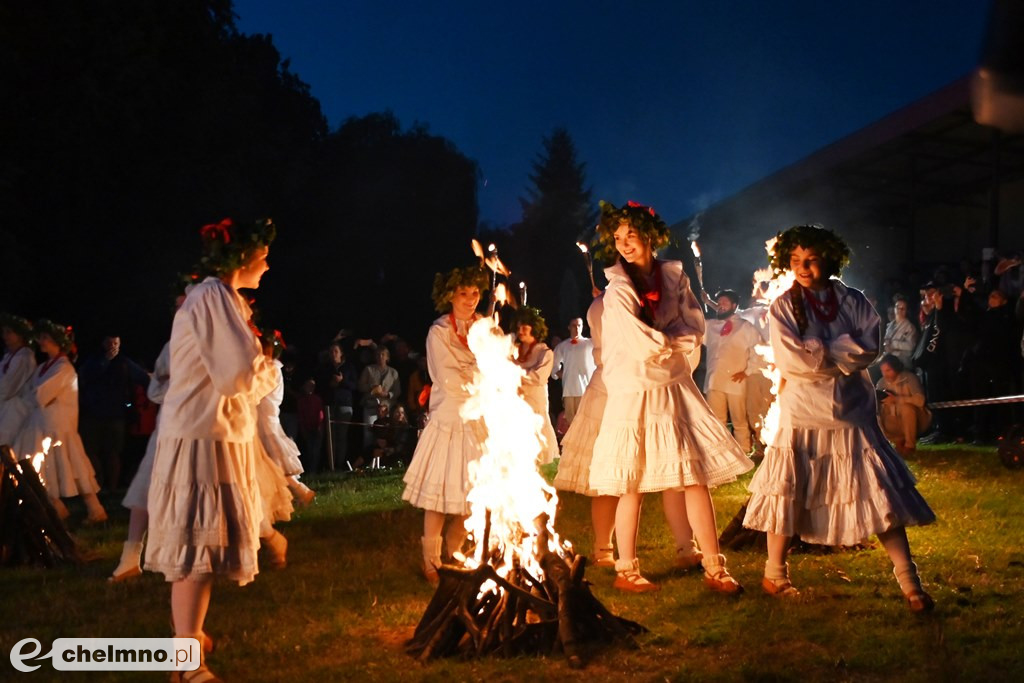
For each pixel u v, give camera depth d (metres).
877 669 4.82
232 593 6.66
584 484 7.12
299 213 30.31
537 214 54.06
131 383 15.12
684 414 6.36
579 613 5.36
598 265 31.78
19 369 10.34
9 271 20.31
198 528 4.84
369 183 34.03
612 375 6.44
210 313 4.89
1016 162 18.38
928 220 20.78
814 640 5.25
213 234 5.19
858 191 20.92
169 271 23.23
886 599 5.88
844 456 5.91
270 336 5.39
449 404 6.91
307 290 30.27
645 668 4.99
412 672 5.04
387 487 12.01
